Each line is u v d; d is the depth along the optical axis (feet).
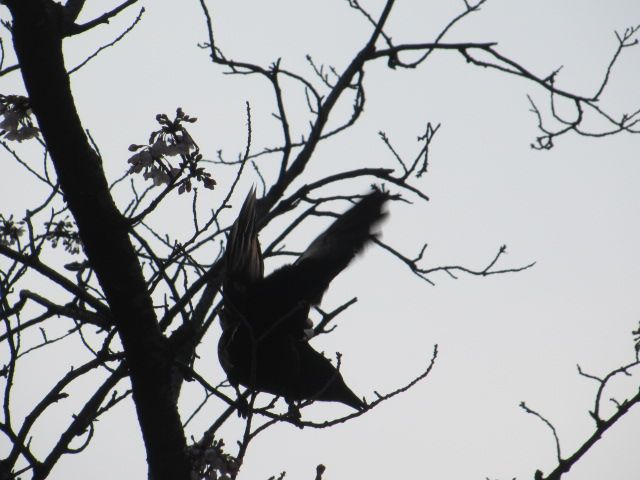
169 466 27.14
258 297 30.94
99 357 26.86
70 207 25.93
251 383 24.45
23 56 25.23
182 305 27.73
